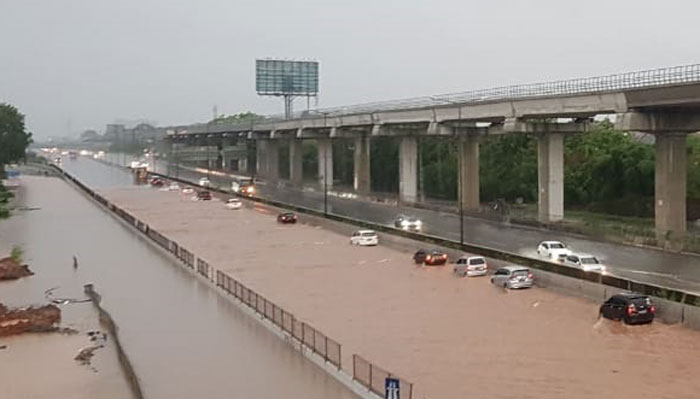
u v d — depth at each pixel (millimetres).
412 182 116125
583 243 68000
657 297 40938
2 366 37969
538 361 33969
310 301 48469
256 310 45688
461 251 61094
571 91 72688
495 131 95750
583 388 30203
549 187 85438
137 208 122562
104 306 49719
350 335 39562
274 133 167625
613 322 40062
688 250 60812
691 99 55781
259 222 97812
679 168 64750
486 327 40219
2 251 77500
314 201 123312
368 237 73438
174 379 33250
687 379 30766
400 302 47250
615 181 105188
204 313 46719
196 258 63094
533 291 48969
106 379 35156
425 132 107688
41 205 134500
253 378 32969
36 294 56031
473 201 101938
